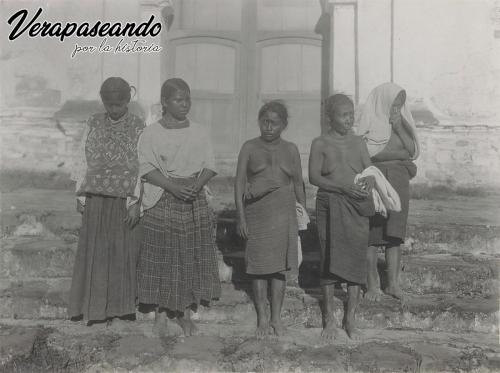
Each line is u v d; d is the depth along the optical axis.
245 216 3.38
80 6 6.82
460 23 6.43
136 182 3.37
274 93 6.98
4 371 3.13
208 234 3.46
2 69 6.86
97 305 3.38
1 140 6.82
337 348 3.23
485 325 3.55
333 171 3.36
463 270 3.92
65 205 5.29
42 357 3.20
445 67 6.45
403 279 3.96
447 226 4.47
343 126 3.40
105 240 3.40
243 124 7.00
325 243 3.40
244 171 3.38
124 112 3.47
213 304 3.72
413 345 3.29
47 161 6.81
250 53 6.97
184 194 3.33
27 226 4.71
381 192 3.38
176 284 3.34
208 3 7.00
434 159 6.47
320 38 6.91
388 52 6.49
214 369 3.12
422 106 6.48
